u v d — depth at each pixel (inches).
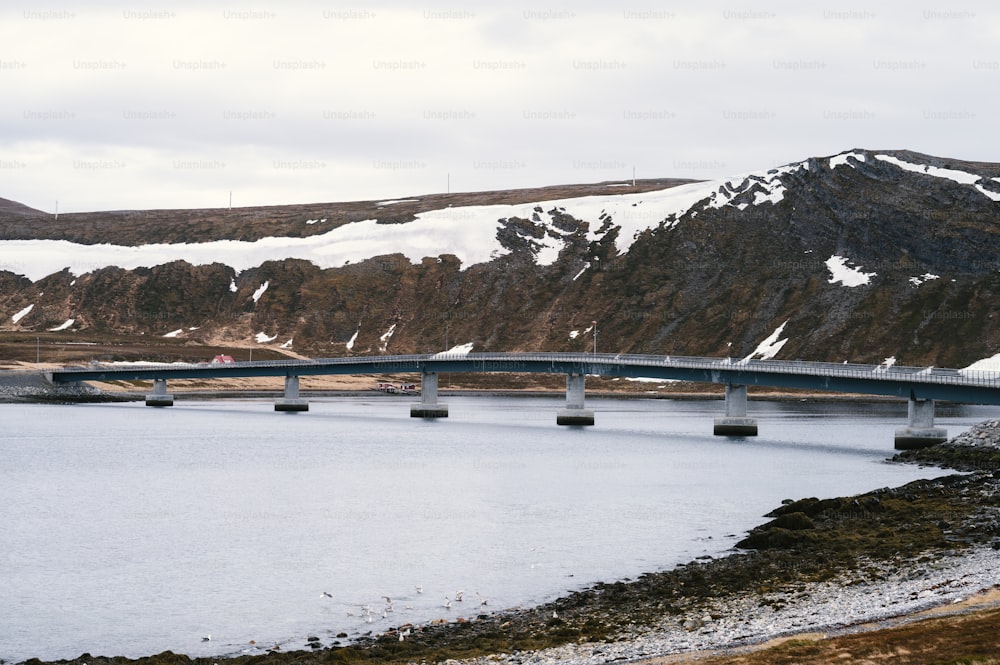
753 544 2989.7
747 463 5319.9
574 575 2834.6
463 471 5132.9
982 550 2608.3
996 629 1738.4
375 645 2170.3
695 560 2928.2
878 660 1636.3
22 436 7150.6
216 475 5088.6
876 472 4872.0
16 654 2278.5
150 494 4483.3
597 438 6894.7
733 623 2112.5
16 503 4259.4
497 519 3757.4
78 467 5442.9
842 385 6122.1
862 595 2252.7
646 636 2073.1
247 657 2139.5
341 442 6707.7
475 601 2591.0
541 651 2012.8
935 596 2119.8
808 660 1679.4
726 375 6929.1
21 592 2792.8
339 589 2763.3
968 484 3612.2
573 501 4138.8
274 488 4628.4
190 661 2108.8
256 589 2785.4
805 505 3440.0
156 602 2679.6
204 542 3420.3
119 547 3356.3
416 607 2559.1
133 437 7101.4
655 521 3644.2
